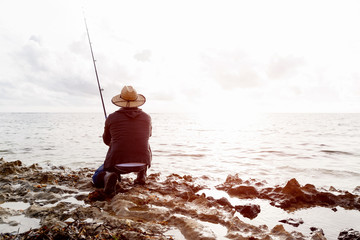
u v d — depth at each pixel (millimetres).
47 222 2420
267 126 39031
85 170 5543
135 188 3832
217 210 3047
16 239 2035
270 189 4078
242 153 9445
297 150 10414
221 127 35438
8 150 9227
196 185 4410
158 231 2379
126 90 3520
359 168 6637
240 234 2334
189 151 9867
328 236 2531
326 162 7578
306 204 3578
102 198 3445
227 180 4816
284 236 2283
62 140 13273
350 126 38781
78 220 2439
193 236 2254
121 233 2213
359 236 2303
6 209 2783
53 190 3770
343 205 3551
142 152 3398
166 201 3268
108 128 3533
